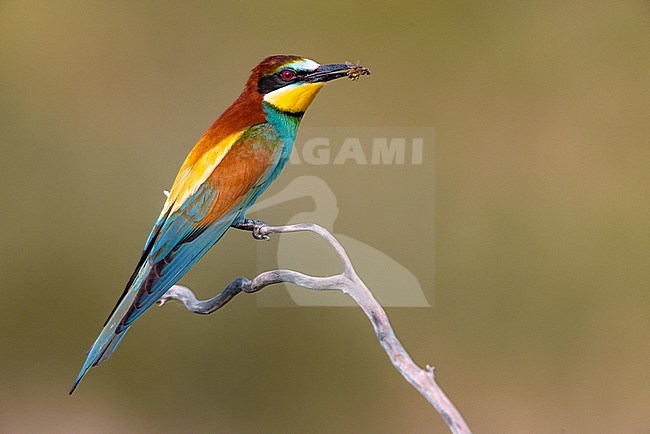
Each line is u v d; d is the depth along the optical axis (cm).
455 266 833
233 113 564
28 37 845
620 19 862
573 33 863
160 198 837
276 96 564
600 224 841
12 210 837
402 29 851
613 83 858
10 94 838
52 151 841
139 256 838
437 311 824
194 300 494
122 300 489
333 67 566
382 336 390
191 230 527
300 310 831
